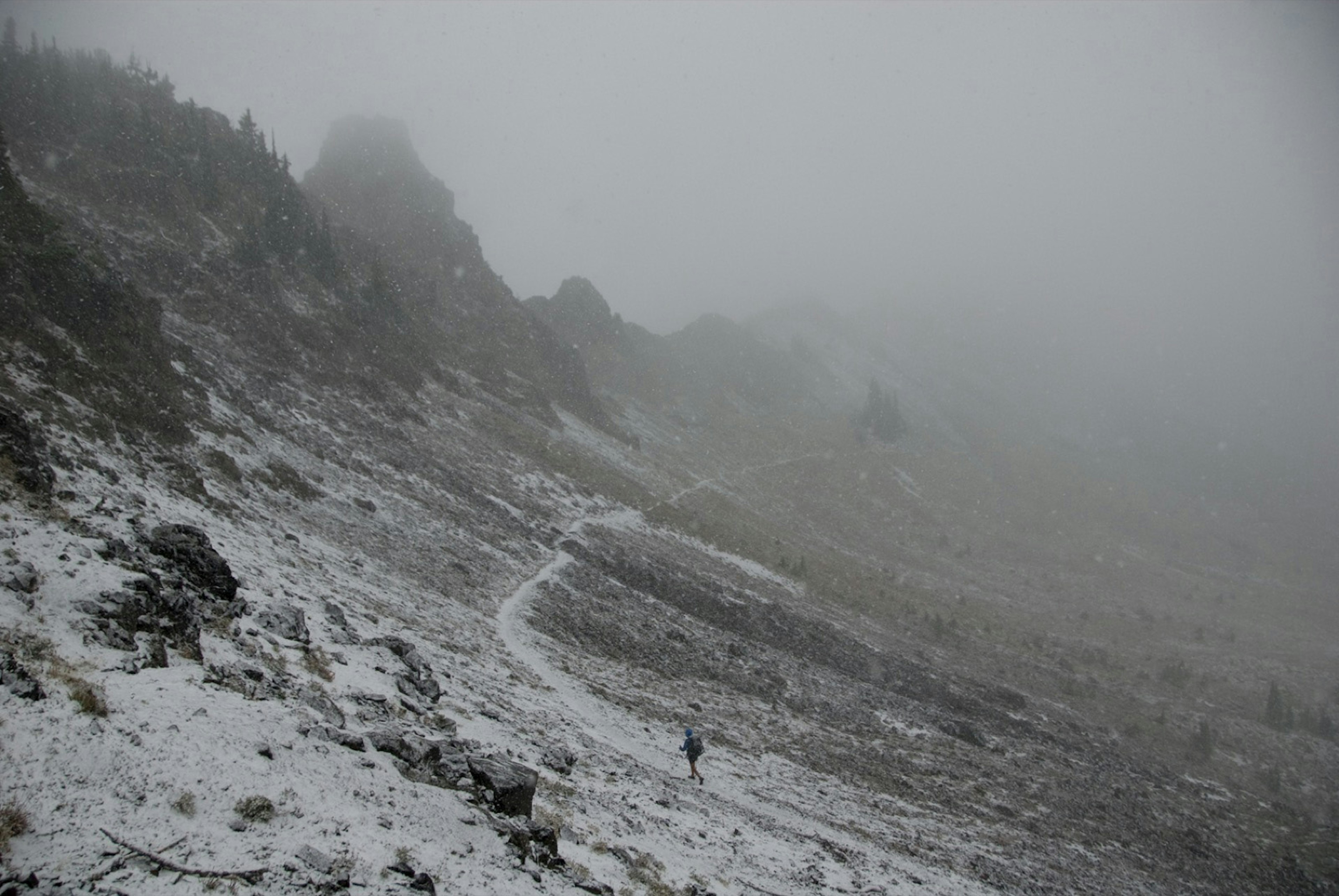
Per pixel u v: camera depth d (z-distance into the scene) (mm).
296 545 27094
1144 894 26719
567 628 35531
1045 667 76500
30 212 35094
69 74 77438
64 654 8633
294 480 35906
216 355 48781
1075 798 37125
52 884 5141
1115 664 85125
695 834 14352
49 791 6074
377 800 8352
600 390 159750
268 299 64438
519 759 14109
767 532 98750
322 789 8016
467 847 8289
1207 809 46344
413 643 20938
